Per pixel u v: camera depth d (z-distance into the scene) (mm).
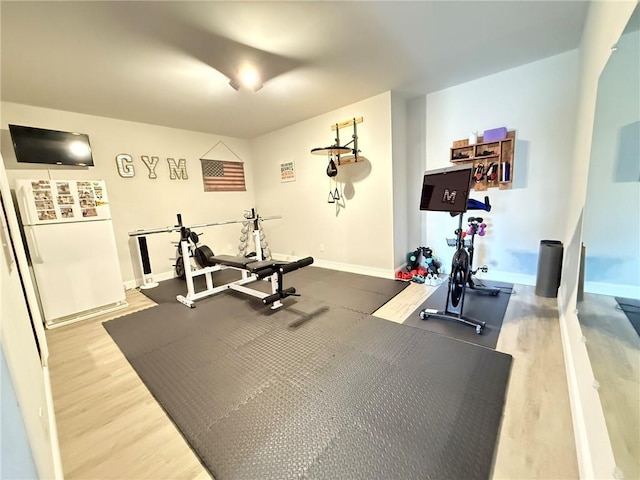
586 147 1878
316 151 3807
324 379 1818
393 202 3686
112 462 1325
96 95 2979
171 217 4504
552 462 1207
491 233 3406
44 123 3293
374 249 4000
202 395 1735
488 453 1259
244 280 3898
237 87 2680
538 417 1438
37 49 2064
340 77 2883
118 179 3914
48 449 1202
